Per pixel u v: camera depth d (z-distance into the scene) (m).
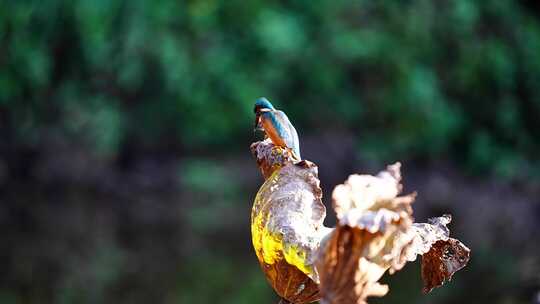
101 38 14.12
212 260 9.33
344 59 15.35
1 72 14.12
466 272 8.53
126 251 9.84
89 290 8.21
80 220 11.64
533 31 16.28
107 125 14.15
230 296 7.75
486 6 15.91
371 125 15.51
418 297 7.29
